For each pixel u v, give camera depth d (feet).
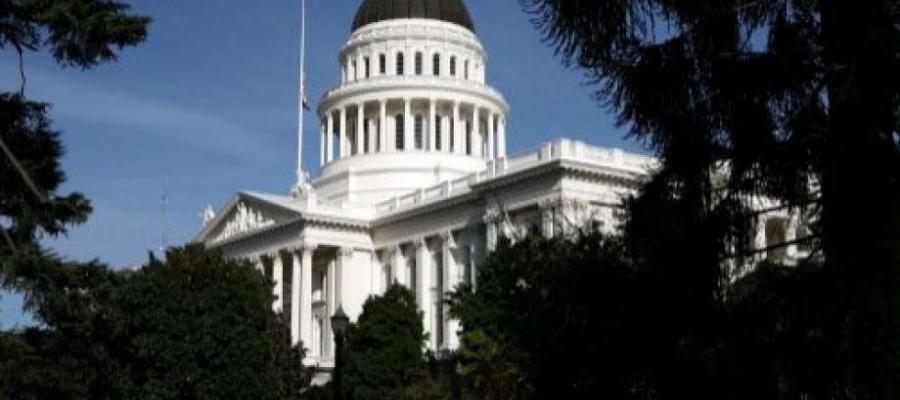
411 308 269.85
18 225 94.27
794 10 45.75
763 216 48.42
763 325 42.57
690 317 43.93
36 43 95.50
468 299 191.93
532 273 95.50
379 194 405.18
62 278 92.27
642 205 45.62
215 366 199.82
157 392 190.49
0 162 94.84
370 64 440.04
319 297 376.68
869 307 38.32
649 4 47.98
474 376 168.66
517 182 289.53
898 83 40.04
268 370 211.20
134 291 190.08
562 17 48.16
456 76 438.81
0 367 92.73
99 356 155.84
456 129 424.05
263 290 220.43
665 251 44.55
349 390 257.96
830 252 40.96
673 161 46.32
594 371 45.60
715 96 45.88
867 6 41.70
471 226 321.11
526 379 54.49
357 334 263.90
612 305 44.96
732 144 45.68
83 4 92.02
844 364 39.17
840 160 41.29
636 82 46.83
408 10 442.91
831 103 42.27
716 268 44.73
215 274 211.82
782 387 41.57
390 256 360.69
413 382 250.57
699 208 45.39
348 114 433.48
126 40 94.89
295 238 363.56
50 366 115.24
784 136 45.42
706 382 42.83
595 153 283.18
